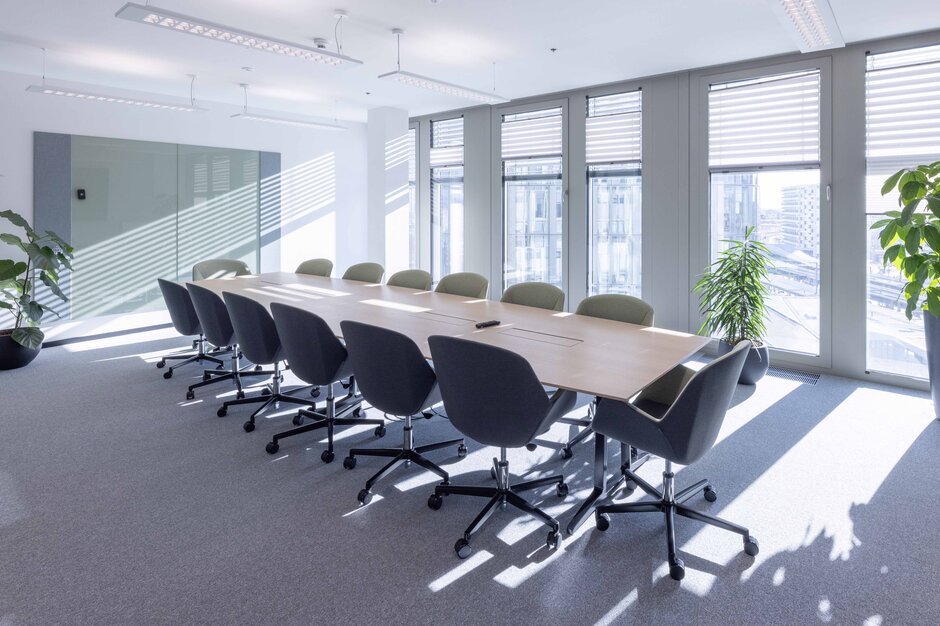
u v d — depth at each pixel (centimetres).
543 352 284
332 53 418
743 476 312
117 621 200
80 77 600
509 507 281
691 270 577
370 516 272
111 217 653
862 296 487
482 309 402
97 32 458
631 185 618
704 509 277
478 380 235
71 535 254
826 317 507
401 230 773
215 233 736
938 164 355
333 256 867
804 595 214
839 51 481
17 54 517
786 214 523
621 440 245
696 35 459
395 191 762
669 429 224
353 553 242
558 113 664
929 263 352
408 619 202
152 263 687
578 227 657
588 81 603
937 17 414
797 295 526
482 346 228
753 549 239
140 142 668
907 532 256
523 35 460
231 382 489
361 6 402
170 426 387
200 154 716
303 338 320
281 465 328
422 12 413
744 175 545
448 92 522
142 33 459
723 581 223
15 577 223
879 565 232
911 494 290
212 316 420
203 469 322
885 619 201
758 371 470
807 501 284
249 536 254
